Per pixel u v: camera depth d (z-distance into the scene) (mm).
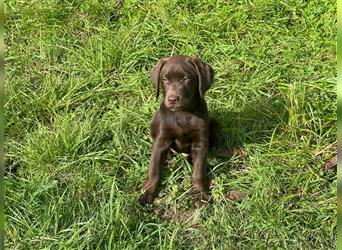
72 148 1766
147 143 1807
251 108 1921
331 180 1715
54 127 1878
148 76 2035
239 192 1678
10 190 1630
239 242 1543
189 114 1658
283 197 1635
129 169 1756
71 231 1515
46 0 2371
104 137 1840
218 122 1821
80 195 1635
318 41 2168
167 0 2332
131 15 2314
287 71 2057
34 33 2256
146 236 1535
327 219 1603
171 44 2176
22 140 1863
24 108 1938
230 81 2016
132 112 1894
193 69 1621
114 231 1506
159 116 1693
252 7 2299
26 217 1568
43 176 1692
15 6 2355
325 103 1919
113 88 1997
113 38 2172
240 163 1762
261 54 2115
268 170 1693
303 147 1791
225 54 2127
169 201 1655
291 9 2299
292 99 1913
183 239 1549
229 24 2240
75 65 2094
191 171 1727
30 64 2123
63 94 1986
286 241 1543
